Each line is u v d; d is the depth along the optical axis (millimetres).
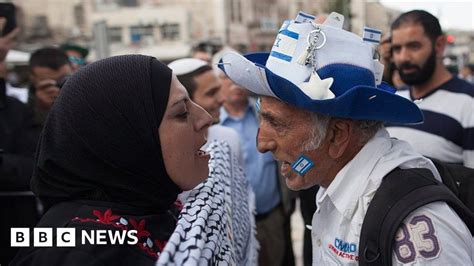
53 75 2795
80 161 1160
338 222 1316
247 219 2008
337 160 1305
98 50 5953
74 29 29844
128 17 31484
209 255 1077
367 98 1176
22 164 2215
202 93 2547
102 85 1165
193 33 31172
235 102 3338
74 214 1139
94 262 1036
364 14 26547
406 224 1122
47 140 1188
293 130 1259
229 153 2074
